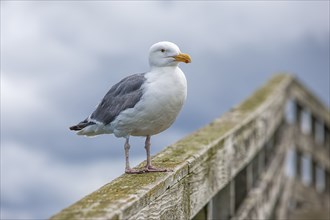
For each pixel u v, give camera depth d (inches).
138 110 231.6
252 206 365.4
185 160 254.1
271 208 450.6
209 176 282.0
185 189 246.4
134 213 188.7
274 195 468.8
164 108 232.4
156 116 233.3
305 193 619.2
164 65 235.0
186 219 246.4
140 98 231.1
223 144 310.2
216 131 330.0
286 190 548.4
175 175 233.5
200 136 314.0
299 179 632.4
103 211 176.7
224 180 310.8
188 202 249.6
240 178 380.8
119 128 237.9
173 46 234.4
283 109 568.7
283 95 566.3
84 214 173.9
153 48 235.5
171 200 228.2
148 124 235.0
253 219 368.8
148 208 201.8
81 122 253.4
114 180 220.1
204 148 280.8
